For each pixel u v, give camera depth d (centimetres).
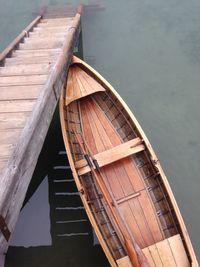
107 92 412
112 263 285
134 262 283
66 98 396
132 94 487
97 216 339
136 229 333
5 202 165
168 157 414
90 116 409
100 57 543
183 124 446
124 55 543
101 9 622
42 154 426
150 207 345
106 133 398
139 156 377
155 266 296
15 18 623
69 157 343
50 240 366
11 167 178
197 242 346
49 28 527
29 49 448
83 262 351
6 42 583
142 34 573
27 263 352
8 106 278
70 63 397
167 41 556
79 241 365
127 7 624
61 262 353
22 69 355
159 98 479
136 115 461
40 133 231
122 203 350
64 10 614
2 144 229
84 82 408
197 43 546
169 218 331
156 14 604
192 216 363
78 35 536
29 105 277
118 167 372
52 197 396
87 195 343
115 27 589
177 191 382
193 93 480
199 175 395
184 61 524
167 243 303
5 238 172
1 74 351
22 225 377
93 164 355
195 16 590
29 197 396
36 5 643
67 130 374
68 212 385
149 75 510
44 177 411
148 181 361
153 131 441
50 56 402
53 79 273
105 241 323
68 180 407
